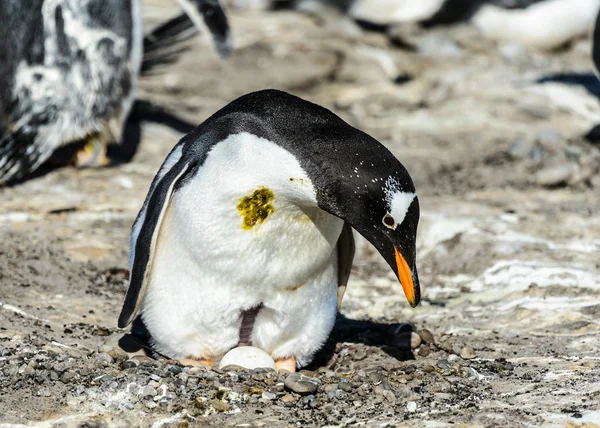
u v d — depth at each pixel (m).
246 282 8.18
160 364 8.38
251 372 8.22
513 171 16.73
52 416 7.39
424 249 13.13
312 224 8.03
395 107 22.03
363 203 7.69
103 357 8.41
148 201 8.58
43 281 11.09
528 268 11.77
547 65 25.42
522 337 9.73
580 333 9.74
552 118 20.92
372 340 9.95
